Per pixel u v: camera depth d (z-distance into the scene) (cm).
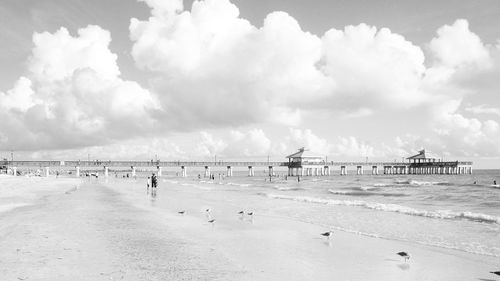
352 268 1235
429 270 1227
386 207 3338
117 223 2103
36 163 13888
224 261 1267
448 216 2730
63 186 6519
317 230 2062
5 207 2925
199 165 16812
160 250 1412
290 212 3028
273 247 1563
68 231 1766
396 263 1317
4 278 1000
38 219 2177
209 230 1995
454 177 15138
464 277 1152
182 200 4019
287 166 17512
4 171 13288
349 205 3669
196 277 1054
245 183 10225
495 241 1778
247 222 2369
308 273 1154
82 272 1073
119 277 1030
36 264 1146
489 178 13750
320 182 10738
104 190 5578
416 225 2316
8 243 1460
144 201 3775
